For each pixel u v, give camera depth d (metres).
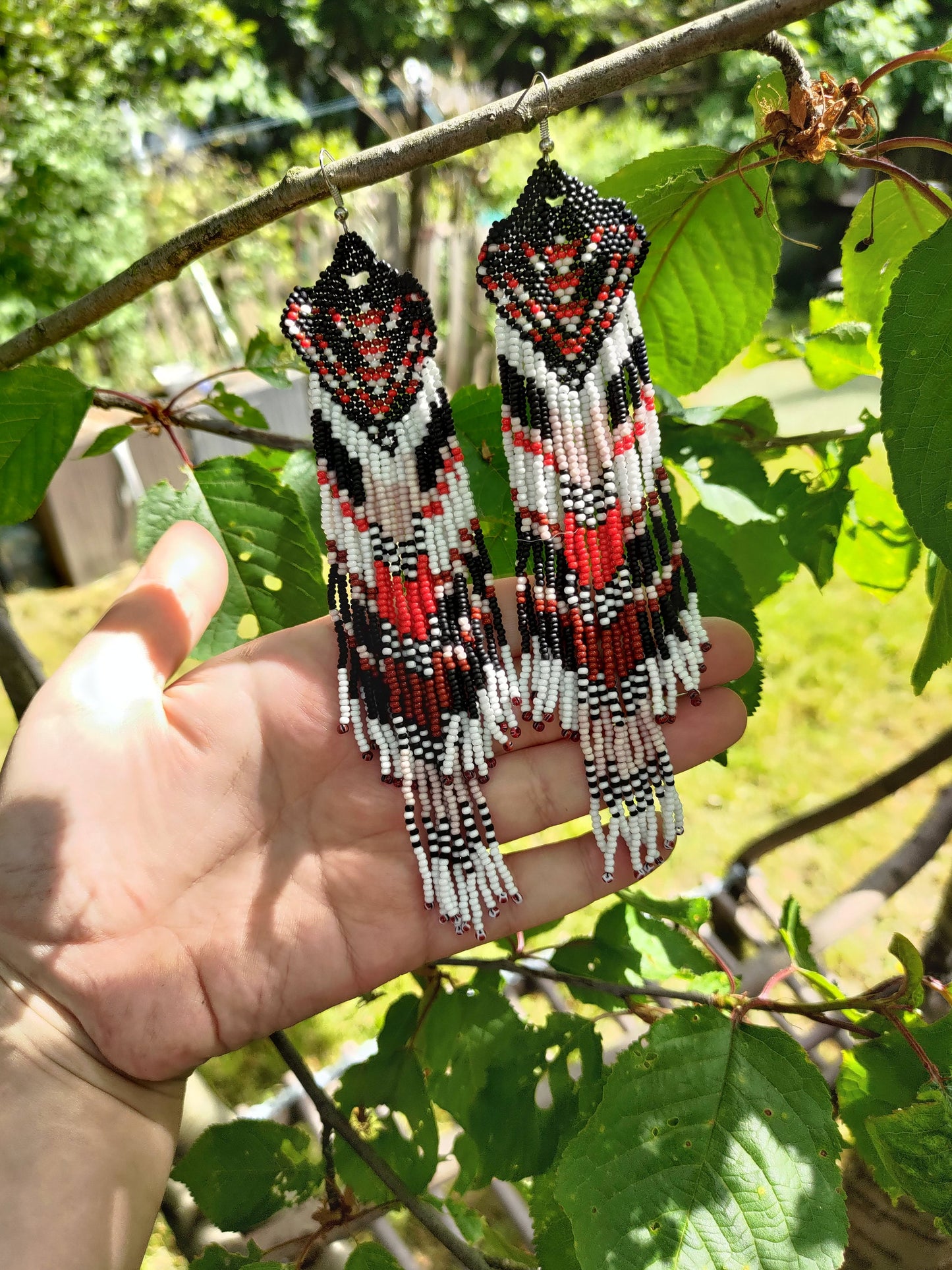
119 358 1.27
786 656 0.89
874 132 0.21
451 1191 0.25
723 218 0.25
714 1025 0.22
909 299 0.18
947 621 0.22
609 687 0.25
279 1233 0.30
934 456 0.18
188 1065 0.24
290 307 0.23
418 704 0.25
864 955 0.61
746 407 0.29
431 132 0.19
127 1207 0.22
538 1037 0.26
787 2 0.18
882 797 0.40
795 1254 0.20
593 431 0.24
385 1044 0.26
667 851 0.26
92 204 1.16
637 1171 0.20
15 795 0.23
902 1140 0.21
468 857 0.25
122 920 0.23
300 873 0.24
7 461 0.26
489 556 0.26
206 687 0.24
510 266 0.23
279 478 0.29
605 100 2.09
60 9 1.06
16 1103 0.21
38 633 1.01
